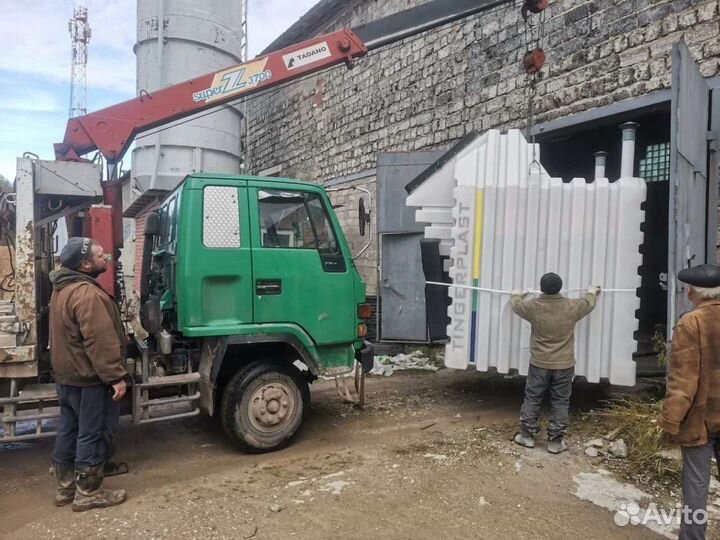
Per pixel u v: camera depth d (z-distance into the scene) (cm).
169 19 1009
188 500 358
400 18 595
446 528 321
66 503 355
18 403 375
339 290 475
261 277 439
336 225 480
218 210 427
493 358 516
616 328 478
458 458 425
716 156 550
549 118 720
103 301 343
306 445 464
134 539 309
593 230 484
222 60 1066
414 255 873
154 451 455
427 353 834
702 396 271
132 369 411
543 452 436
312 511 341
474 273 518
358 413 550
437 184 572
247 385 437
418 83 955
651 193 786
